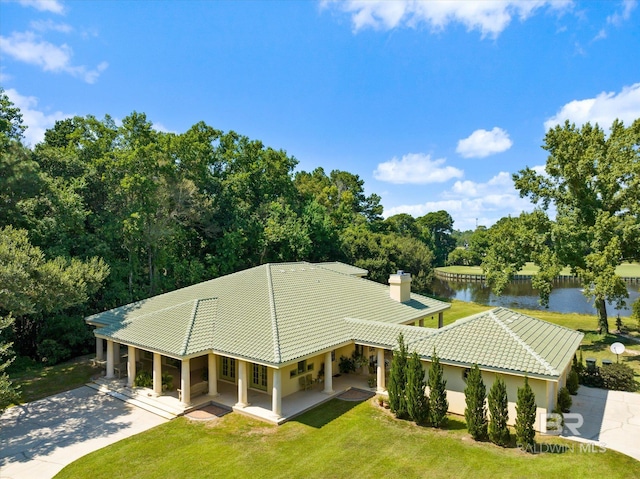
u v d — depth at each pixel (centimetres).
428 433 1608
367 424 1702
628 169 2891
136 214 3300
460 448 1479
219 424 1723
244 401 1853
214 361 2003
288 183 5859
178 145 4128
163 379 2078
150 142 3778
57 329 2816
